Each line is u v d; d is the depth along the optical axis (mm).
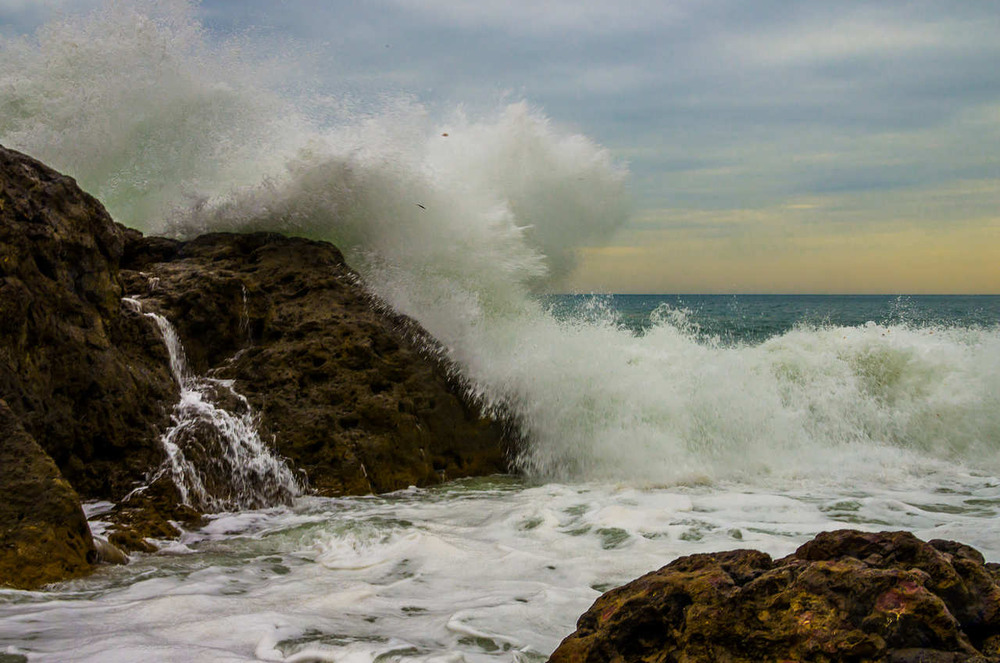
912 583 2305
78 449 5734
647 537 4883
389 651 3049
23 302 5344
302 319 7262
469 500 6215
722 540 4797
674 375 7840
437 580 4125
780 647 2340
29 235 5617
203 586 4043
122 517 5289
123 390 5984
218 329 7039
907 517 5414
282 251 7797
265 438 6426
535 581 4066
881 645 2227
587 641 2562
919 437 7883
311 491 6363
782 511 5586
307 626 3352
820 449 7543
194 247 7770
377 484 6633
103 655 3000
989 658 2184
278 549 4844
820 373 8273
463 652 3064
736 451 7352
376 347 7246
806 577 2428
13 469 4414
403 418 6938
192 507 5773
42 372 5512
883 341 8492
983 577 2438
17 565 4094
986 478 6801
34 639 3197
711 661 2395
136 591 3988
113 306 6395
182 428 6137
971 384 8086
